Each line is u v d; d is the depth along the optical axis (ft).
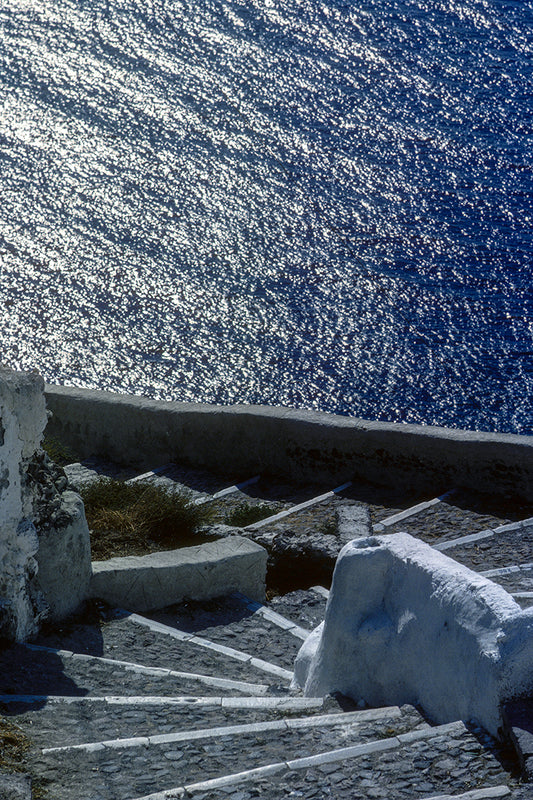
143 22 198.39
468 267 122.21
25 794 13.80
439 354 104.42
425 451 33.37
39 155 148.56
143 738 16.11
